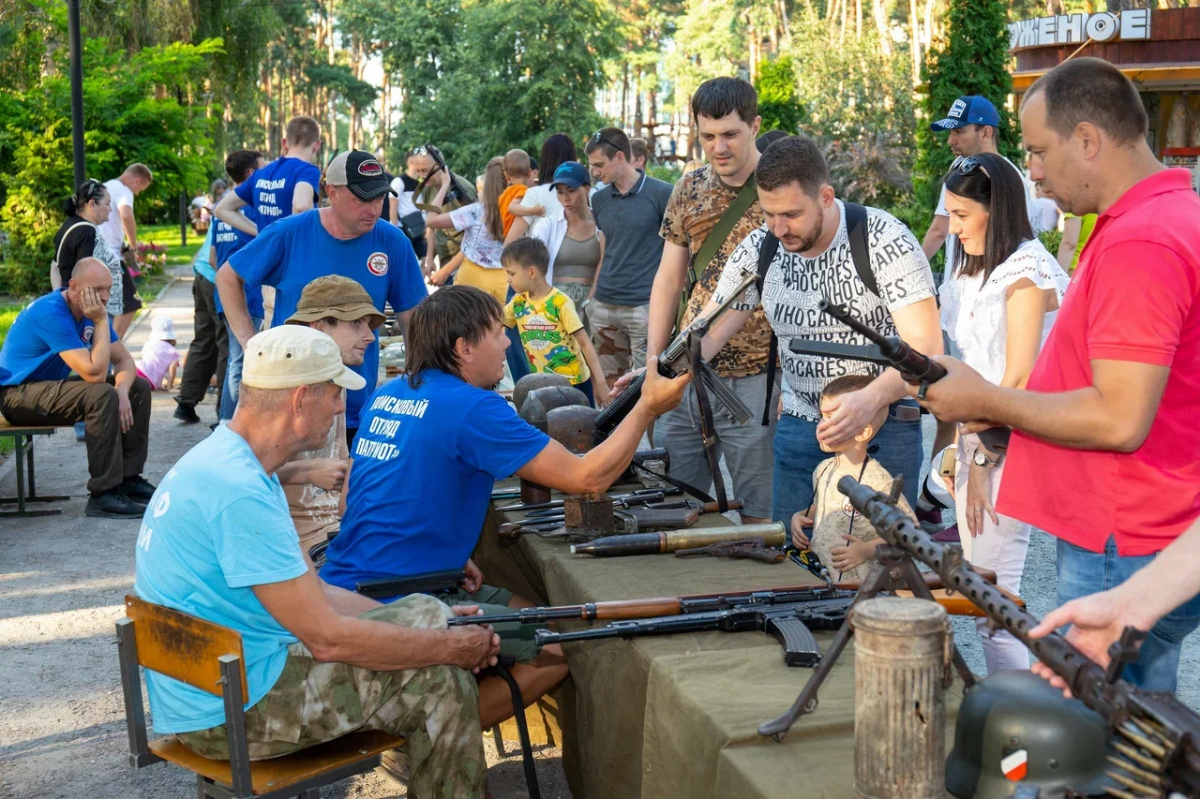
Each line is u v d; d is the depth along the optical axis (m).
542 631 2.71
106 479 7.17
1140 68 16.02
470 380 3.53
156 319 11.49
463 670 3.03
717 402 4.42
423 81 52.31
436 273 10.37
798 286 3.78
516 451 3.34
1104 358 2.20
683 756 2.31
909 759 1.79
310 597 2.74
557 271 8.29
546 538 3.66
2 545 6.61
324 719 2.85
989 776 1.82
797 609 2.73
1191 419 2.33
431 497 3.43
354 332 4.62
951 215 3.89
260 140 55.56
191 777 3.93
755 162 4.32
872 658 1.80
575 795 3.55
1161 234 2.18
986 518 3.56
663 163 39.47
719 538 3.39
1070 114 2.31
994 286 3.75
